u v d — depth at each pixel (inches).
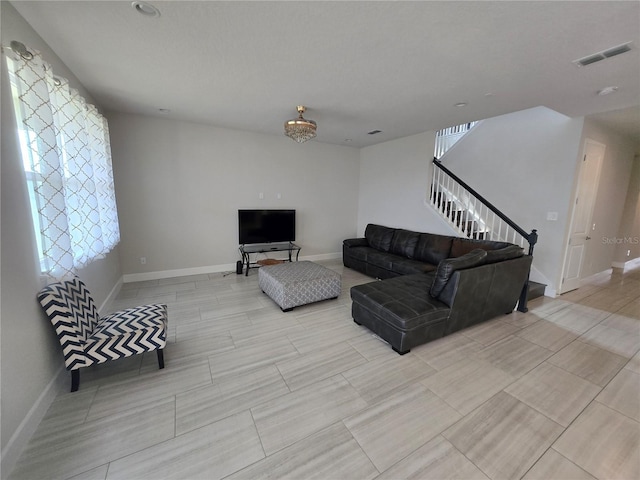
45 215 70.5
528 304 140.3
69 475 52.2
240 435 61.6
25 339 61.5
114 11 67.2
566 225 146.6
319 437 61.2
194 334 106.7
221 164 185.2
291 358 91.5
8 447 53.3
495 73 97.1
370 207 239.8
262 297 145.6
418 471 53.7
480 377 82.4
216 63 93.4
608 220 179.6
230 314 124.5
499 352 96.0
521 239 163.6
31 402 62.0
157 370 84.4
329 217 238.1
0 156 57.1
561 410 70.0
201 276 181.2
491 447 59.1
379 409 69.5
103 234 114.6
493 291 111.5
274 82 108.1
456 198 181.9
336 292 140.0
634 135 170.4
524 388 77.9
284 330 110.4
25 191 64.7
